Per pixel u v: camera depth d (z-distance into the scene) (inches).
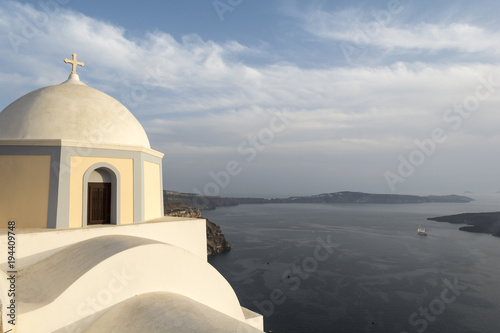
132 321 274.7
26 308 252.5
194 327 257.4
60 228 372.8
